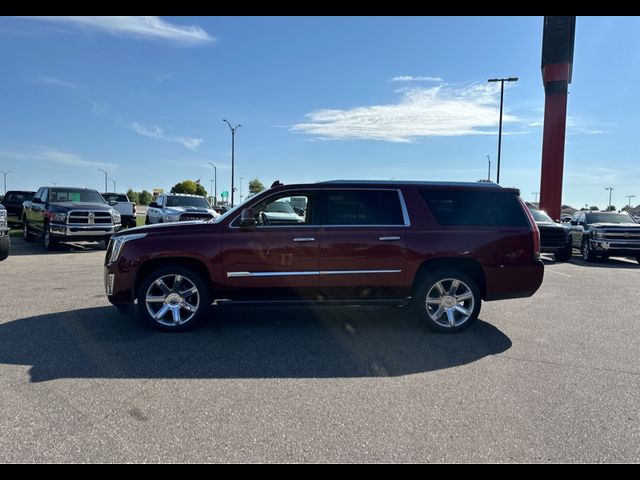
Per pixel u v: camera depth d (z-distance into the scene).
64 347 5.33
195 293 6.10
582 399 4.08
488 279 6.28
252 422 3.59
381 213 6.30
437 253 6.21
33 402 3.88
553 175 25.67
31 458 3.06
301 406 3.89
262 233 6.10
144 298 6.00
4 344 5.40
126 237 6.09
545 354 5.35
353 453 3.18
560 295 9.15
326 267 6.14
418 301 6.21
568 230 16.64
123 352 5.21
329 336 6.00
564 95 25.34
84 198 17.27
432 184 6.47
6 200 27.06
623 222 17.02
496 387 4.34
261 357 5.13
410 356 5.24
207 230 6.11
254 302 6.14
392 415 3.74
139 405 3.86
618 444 3.33
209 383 4.36
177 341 5.67
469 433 3.46
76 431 3.41
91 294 8.30
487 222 6.37
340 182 6.38
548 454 3.19
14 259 13.39
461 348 5.56
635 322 6.90
